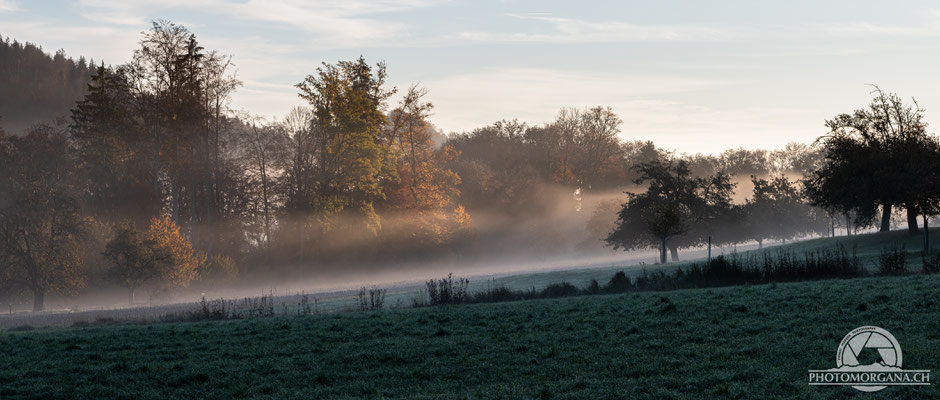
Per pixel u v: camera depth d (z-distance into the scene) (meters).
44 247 53.47
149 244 52.97
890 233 54.50
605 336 15.67
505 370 13.19
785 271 27.06
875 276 26.03
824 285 21.39
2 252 53.06
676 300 20.23
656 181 69.75
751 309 17.38
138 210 72.12
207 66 70.44
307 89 73.44
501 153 124.38
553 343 15.20
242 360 15.34
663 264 50.06
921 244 47.16
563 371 12.73
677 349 13.71
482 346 15.41
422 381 12.84
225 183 83.06
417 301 29.75
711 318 16.69
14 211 53.59
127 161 74.81
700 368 12.19
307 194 75.62
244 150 84.69
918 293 17.58
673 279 28.23
